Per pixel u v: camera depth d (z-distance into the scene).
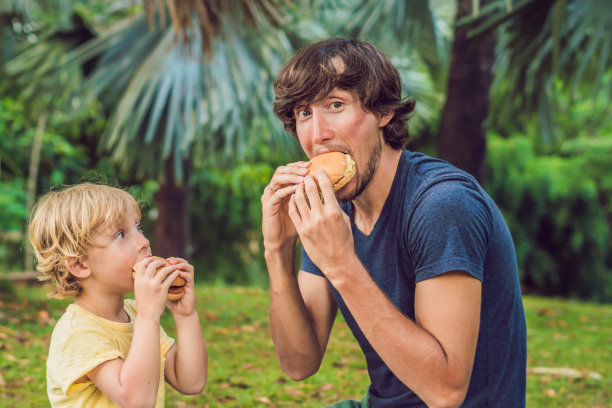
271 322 1.89
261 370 4.48
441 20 9.16
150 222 11.14
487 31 4.16
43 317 5.57
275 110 1.72
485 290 1.60
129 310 2.00
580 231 12.66
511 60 4.53
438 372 1.42
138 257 1.83
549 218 12.96
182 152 6.81
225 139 7.13
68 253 1.77
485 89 5.92
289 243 1.82
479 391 1.61
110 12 9.34
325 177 1.50
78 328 1.74
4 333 4.84
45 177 11.20
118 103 6.91
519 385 1.65
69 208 1.78
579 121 12.24
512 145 12.62
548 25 4.18
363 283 1.46
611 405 3.96
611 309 9.23
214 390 3.86
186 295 1.88
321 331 1.97
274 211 1.74
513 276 1.64
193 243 11.83
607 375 4.79
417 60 9.08
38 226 1.83
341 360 4.93
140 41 6.82
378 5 6.73
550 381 4.54
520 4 4.00
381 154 1.66
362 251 1.73
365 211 1.73
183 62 6.67
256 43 6.85
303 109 1.64
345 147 1.60
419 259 1.52
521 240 12.66
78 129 10.61
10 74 7.88
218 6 4.78
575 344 6.13
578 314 8.35
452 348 1.43
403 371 1.45
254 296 8.60
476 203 1.52
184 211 8.46
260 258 12.12
